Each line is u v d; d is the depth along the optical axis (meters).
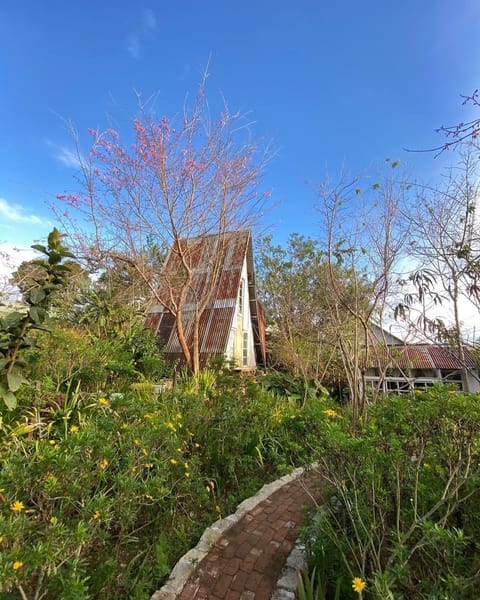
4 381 2.60
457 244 3.68
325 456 2.36
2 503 1.83
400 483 2.18
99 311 7.72
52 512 1.98
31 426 2.94
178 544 2.68
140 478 2.65
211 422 4.22
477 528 1.98
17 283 4.59
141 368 6.91
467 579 1.58
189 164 7.76
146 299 9.35
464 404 1.98
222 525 3.00
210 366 7.89
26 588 1.71
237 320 12.43
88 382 4.51
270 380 9.34
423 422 2.11
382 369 5.25
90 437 2.29
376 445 2.13
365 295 5.32
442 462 2.21
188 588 2.24
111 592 2.07
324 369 9.23
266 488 3.80
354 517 2.17
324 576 2.15
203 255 9.31
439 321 4.06
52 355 4.18
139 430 2.80
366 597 1.86
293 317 11.02
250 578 2.35
